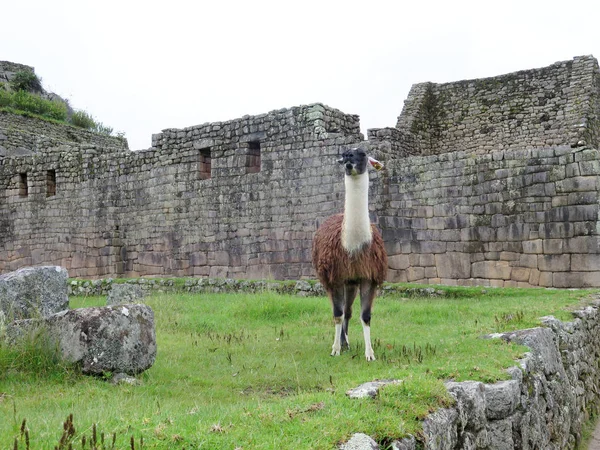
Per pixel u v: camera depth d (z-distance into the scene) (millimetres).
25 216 25750
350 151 8570
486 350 6887
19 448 3955
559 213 14367
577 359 8750
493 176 15391
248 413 4637
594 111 22312
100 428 4383
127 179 22859
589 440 8070
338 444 3900
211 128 20797
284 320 12484
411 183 16688
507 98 23969
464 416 4984
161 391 7074
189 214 21203
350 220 8633
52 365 7324
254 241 19719
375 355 8703
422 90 25672
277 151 19312
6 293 9695
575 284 14094
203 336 10906
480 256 15570
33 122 30641
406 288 15344
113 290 15234
